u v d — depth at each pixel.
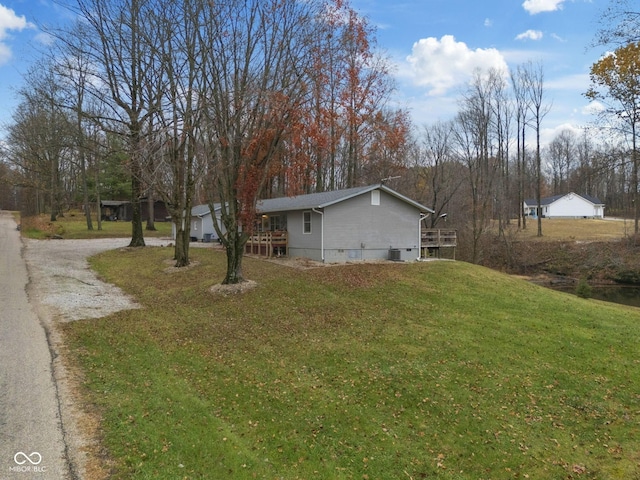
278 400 6.18
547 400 6.73
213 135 12.62
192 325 9.70
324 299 11.98
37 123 32.72
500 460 5.14
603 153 20.19
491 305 12.36
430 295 13.05
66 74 19.23
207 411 5.61
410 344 8.84
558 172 63.00
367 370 7.45
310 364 7.65
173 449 4.57
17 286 13.00
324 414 5.89
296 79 12.28
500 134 34.38
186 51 12.63
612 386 7.22
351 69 19.83
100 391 5.85
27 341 7.83
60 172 41.59
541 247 33.53
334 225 18.42
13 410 5.16
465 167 35.09
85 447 4.42
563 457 5.26
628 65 15.20
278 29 12.24
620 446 5.49
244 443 4.95
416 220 21.03
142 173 16.33
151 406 5.53
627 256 29.00
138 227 23.22
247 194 12.85
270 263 17.44
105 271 17.05
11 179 42.62
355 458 4.93
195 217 32.59
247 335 9.11
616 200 56.72
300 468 4.61
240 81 12.31
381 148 32.53
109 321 9.62
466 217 35.34
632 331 10.31
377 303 11.91
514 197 51.41
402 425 5.77
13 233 30.59
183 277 14.92
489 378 7.38
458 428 5.80
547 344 9.15
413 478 4.67
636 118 16.69
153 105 15.19
